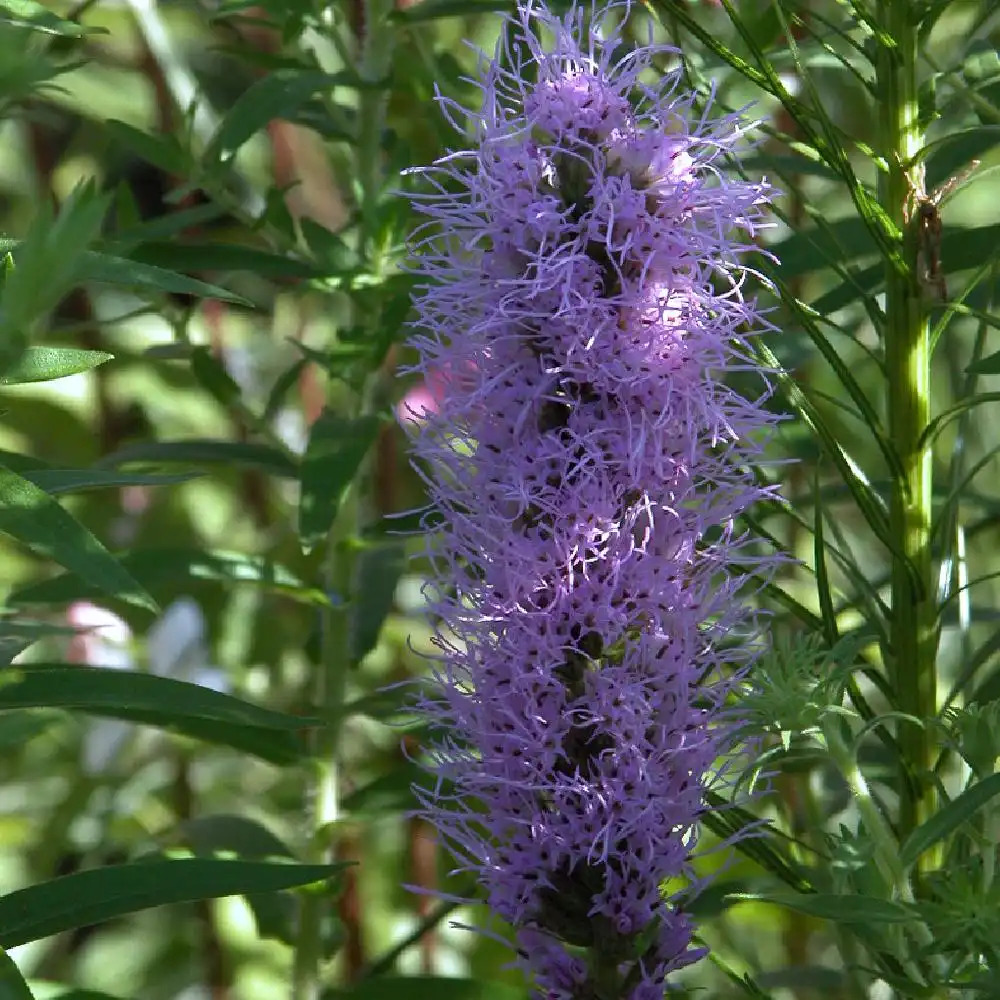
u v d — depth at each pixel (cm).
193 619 80
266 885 61
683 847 60
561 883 61
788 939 78
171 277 60
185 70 80
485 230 60
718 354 60
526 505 60
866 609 66
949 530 65
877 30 63
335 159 78
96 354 59
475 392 60
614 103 60
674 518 60
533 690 60
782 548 63
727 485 61
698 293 60
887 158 64
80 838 80
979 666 65
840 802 73
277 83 69
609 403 60
